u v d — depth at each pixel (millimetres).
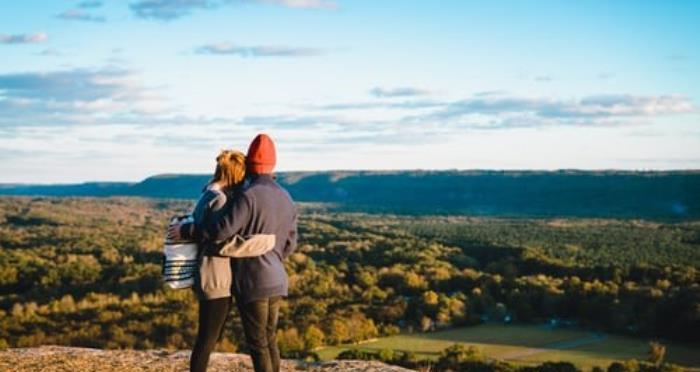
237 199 4535
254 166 4727
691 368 36062
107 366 6695
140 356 7148
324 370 7000
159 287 50688
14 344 34562
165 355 7234
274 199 4645
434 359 32844
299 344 35125
